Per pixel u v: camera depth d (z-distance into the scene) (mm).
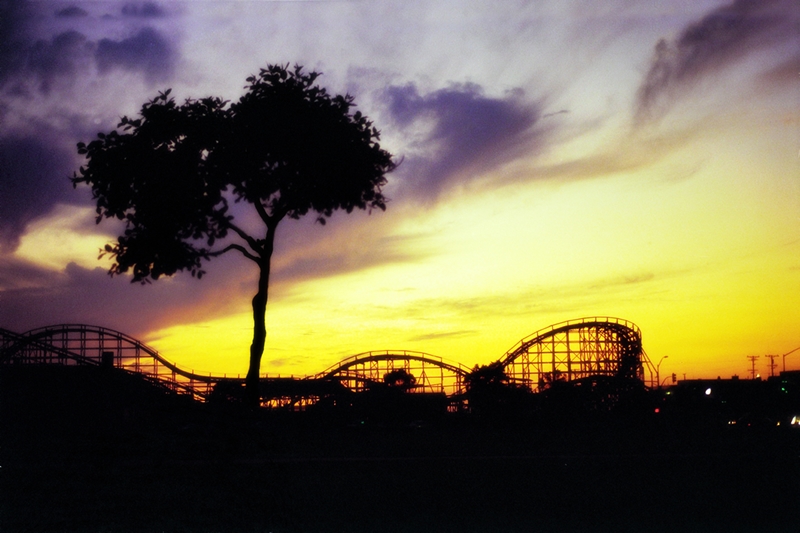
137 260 43094
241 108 43438
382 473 30312
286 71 44188
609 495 31781
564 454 36406
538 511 30438
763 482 32781
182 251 42844
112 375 41875
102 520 23078
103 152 41656
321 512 27969
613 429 48250
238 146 42125
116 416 36625
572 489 31859
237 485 25031
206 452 25781
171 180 41250
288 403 54656
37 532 22719
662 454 36469
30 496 23656
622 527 29125
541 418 56062
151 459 25125
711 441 41125
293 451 32969
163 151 42375
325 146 42750
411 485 30391
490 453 36281
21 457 26250
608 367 65438
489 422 54875
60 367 41750
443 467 31328
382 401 56562
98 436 26109
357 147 43906
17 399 39625
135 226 43000
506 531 28438
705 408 66625
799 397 72750
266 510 25125
